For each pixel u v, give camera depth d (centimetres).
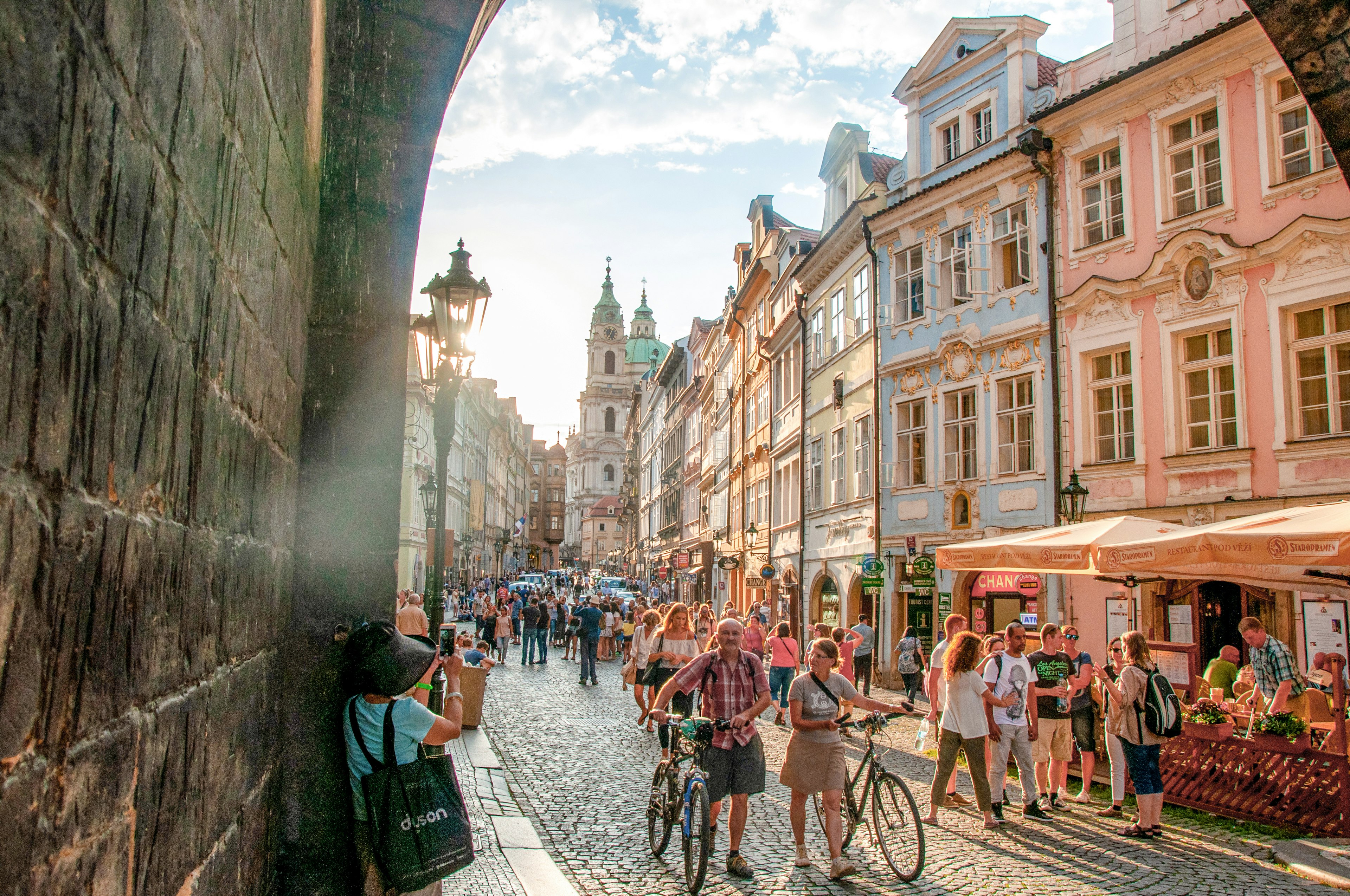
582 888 695
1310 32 575
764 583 3656
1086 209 1884
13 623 124
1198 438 1644
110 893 165
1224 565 984
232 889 280
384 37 465
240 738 289
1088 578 1767
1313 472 1438
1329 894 699
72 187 140
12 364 122
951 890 707
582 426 16650
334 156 455
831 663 760
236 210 252
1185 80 1666
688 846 702
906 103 2414
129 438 171
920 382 2286
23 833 129
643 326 16488
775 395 3628
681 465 6384
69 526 143
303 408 432
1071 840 859
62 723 142
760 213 4047
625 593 5594
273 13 295
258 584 316
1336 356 1435
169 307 194
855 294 2658
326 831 397
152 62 176
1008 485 2002
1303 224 1456
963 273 2200
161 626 195
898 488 2344
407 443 4262
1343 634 1363
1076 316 1862
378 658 396
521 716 1666
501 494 9025
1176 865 777
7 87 119
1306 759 895
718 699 746
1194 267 1627
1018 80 2070
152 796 190
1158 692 879
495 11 519
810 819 955
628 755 1292
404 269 455
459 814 402
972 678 916
